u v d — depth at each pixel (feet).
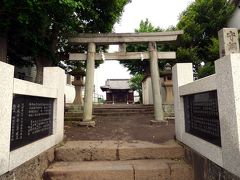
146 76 46.52
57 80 15.26
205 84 10.43
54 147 14.28
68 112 30.42
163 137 18.28
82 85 35.19
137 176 11.94
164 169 12.08
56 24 24.86
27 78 38.60
